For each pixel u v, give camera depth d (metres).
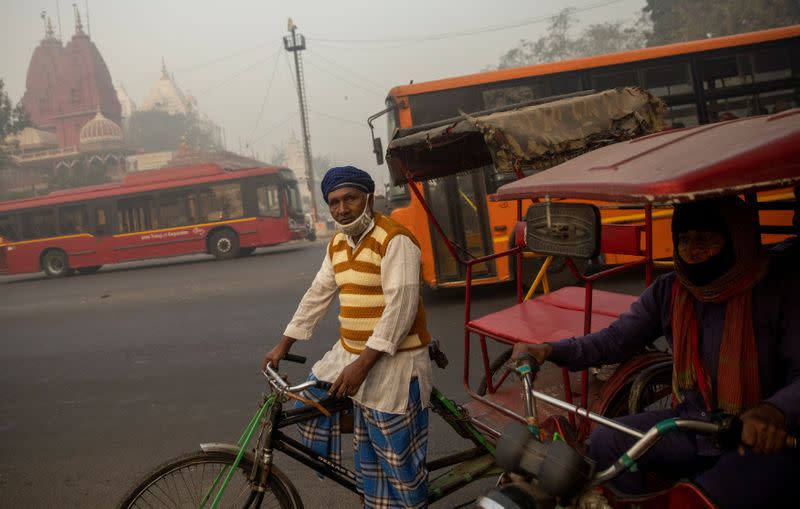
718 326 1.91
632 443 2.04
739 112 8.77
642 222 8.23
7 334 9.97
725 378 1.87
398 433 2.34
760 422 1.55
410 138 3.66
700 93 8.78
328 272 2.57
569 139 3.48
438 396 2.55
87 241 20.67
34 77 128.62
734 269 1.82
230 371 6.26
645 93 3.74
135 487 2.36
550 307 3.22
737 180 1.52
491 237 8.45
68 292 15.58
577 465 1.55
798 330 1.78
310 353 6.67
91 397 5.84
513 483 1.65
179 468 2.39
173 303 11.48
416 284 2.27
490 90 8.70
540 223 2.16
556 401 1.90
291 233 20.30
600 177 1.90
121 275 18.91
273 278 13.67
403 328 2.26
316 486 3.61
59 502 3.69
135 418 5.09
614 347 2.22
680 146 1.95
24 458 4.42
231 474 2.35
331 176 2.29
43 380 6.70
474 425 2.78
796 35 8.73
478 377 5.17
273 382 2.39
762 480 1.71
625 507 1.83
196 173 20.41
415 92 8.66
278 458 4.03
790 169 1.55
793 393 1.60
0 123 50.75
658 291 2.20
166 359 7.08
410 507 2.37
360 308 2.36
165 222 20.33
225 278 14.65
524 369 1.98
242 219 19.97
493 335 2.97
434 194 8.45
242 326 8.55
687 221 1.86
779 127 1.74
